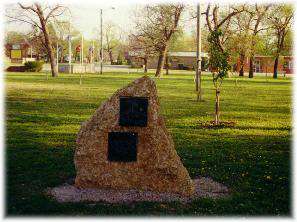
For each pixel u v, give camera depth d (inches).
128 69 2893.7
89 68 2588.6
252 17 2049.7
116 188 310.7
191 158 414.0
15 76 1809.8
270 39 2319.1
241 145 476.4
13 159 393.7
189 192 303.9
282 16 2206.0
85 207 278.5
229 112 754.8
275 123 637.9
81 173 313.1
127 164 309.6
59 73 2253.9
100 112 311.9
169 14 2032.5
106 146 310.2
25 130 539.8
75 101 866.1
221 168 378.9
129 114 308.3
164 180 307.0
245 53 2148.1
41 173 352.2
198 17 979.3
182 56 3560.5
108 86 1275.8
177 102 896.3
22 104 799.7
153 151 307.1
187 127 587.5
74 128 561.0
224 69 634.2
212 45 646.5
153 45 2098.9
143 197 297.6
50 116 659.4
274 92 1208.2
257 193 312.8
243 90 1273.4
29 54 3417.8
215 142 490.0
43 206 278.7
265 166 388.5
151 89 310.7
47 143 467.2
